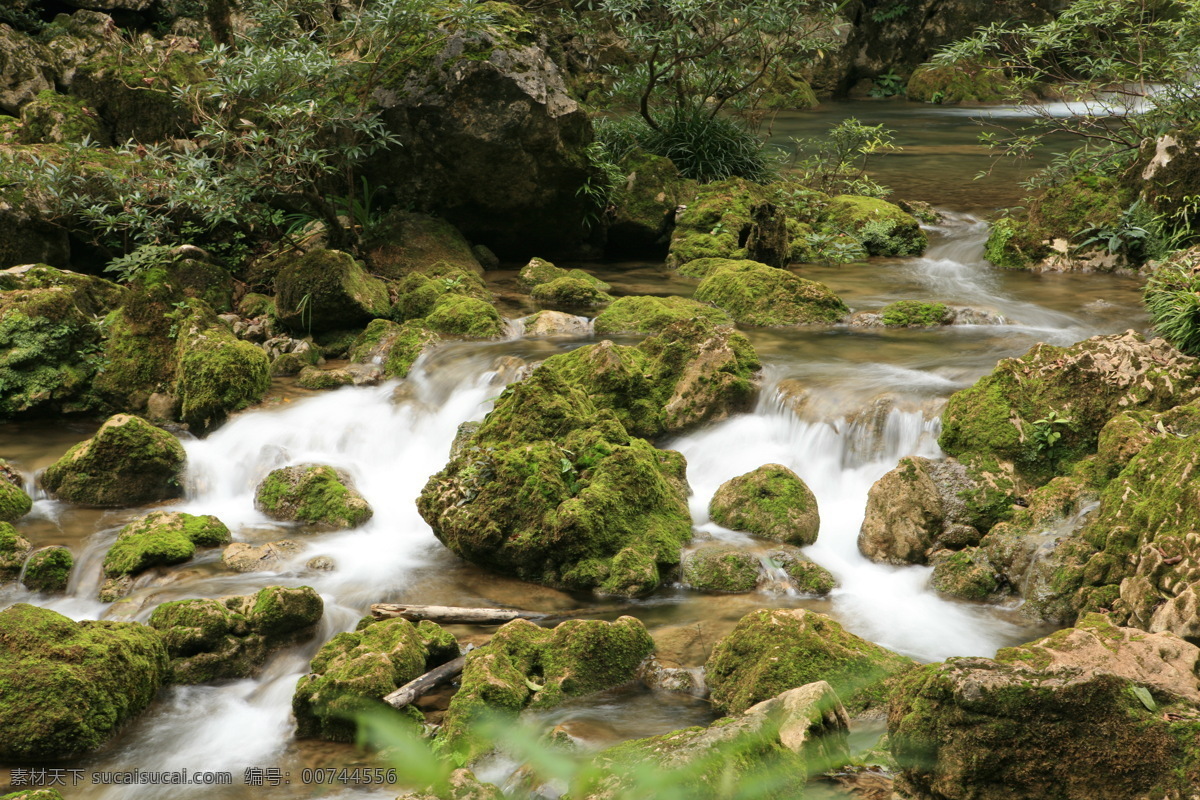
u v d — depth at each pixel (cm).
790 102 2639
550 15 1931
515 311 1050
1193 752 348
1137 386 676
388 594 632
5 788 455
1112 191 1215
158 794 454
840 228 1357
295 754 486
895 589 631
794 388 787
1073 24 1280
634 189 1314
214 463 800
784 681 491
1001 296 1082
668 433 797
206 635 552
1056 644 398
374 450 830
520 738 286
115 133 1218
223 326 931
